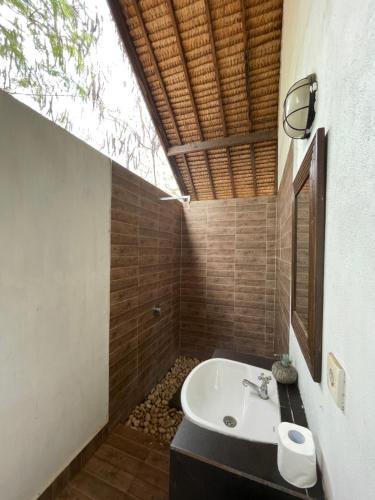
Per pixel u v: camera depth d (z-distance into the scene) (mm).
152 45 1783
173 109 2193
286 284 1626
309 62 889
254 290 2756
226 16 1586
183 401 1065
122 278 1757
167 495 1225
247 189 2791
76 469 1314
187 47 1766
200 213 2951
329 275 642
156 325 2375
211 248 2914
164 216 2523
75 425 1313
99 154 1473
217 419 1206
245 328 2805
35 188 1045
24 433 1017
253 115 2123
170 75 1946
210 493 754
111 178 1599
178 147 2447
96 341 1470
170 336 2748
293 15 1229
